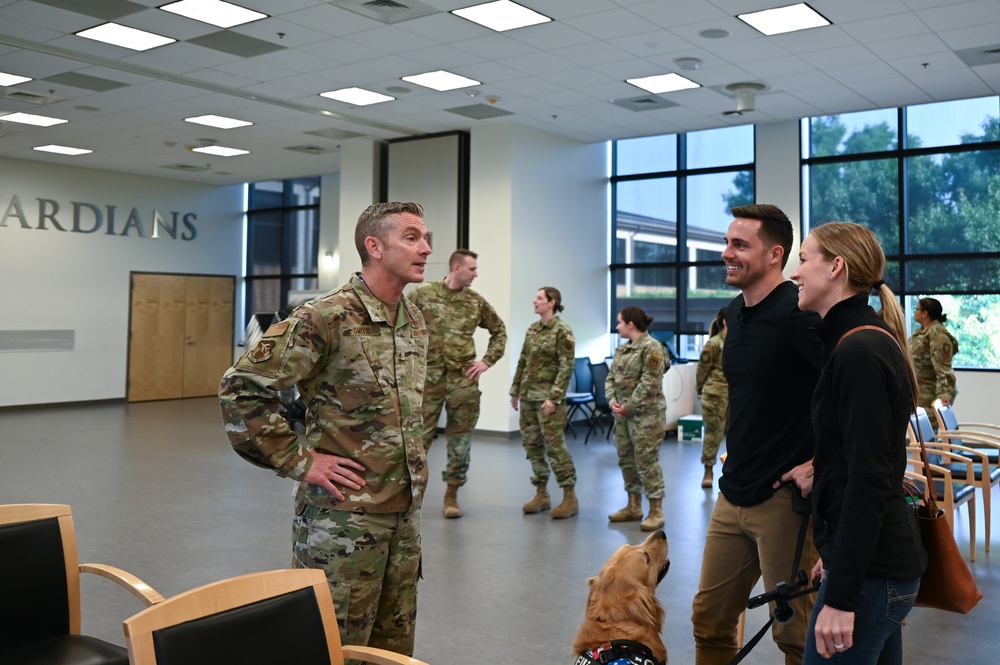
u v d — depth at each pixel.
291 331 2.31
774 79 8.85
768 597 2.21
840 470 1.94
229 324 16.53
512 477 8.02
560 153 11.84
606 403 10.91
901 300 10.48
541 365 6.38
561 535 5.75
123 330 14.85
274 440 2.28
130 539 5.51
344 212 12.52
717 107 10.14
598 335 12.58
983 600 4.43
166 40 7.71
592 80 8.94
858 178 10.75
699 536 5.73
